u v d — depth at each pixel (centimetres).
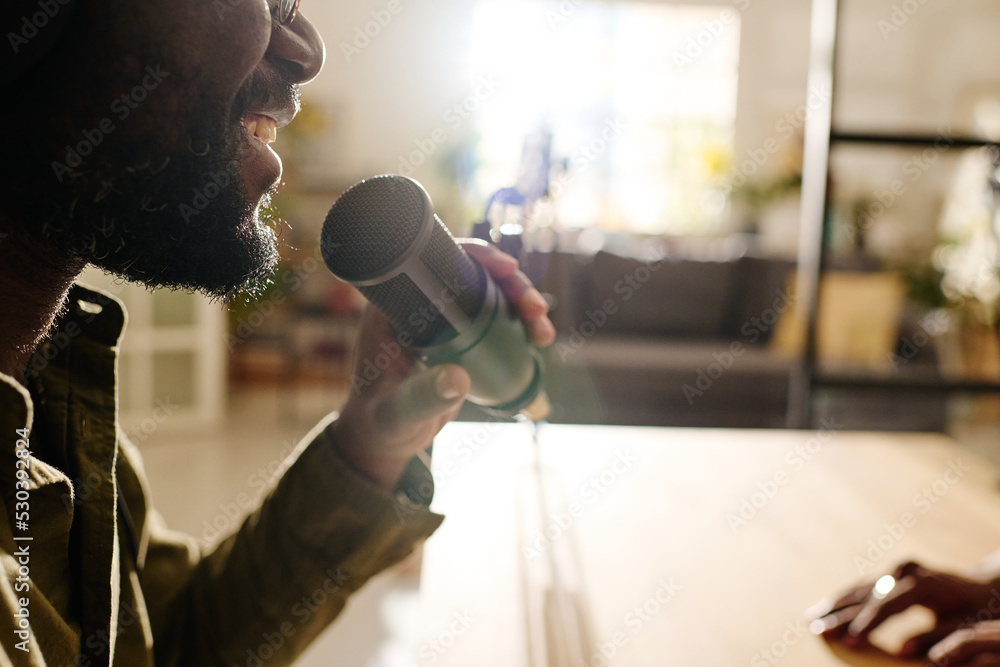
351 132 592
